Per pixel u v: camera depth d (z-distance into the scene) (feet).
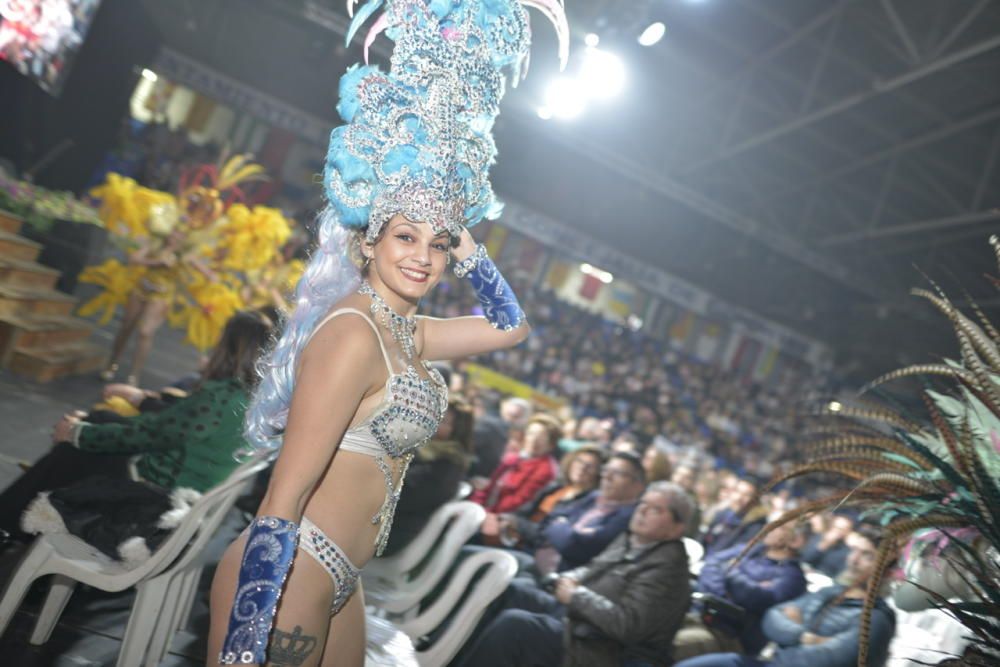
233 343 10.30
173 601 9.40
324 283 6.01
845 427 7.44
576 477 15.64
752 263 67.31
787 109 47.52
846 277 57.67
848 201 59.00
